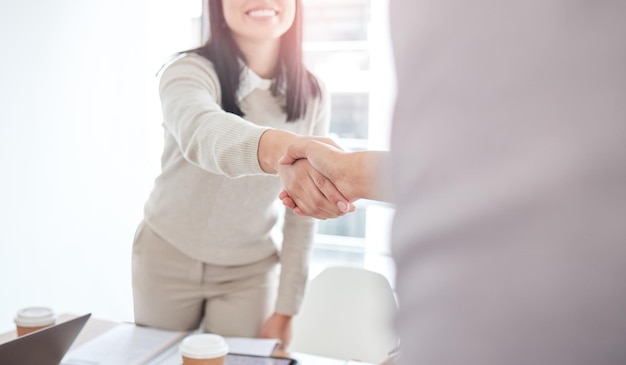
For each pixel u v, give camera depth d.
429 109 0.29
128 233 2.87
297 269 1.53
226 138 1.01
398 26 0.31
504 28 0.26
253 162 0.99
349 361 1.15
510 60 0.26
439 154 0.28
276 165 0.96
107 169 2.71
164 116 1.22
